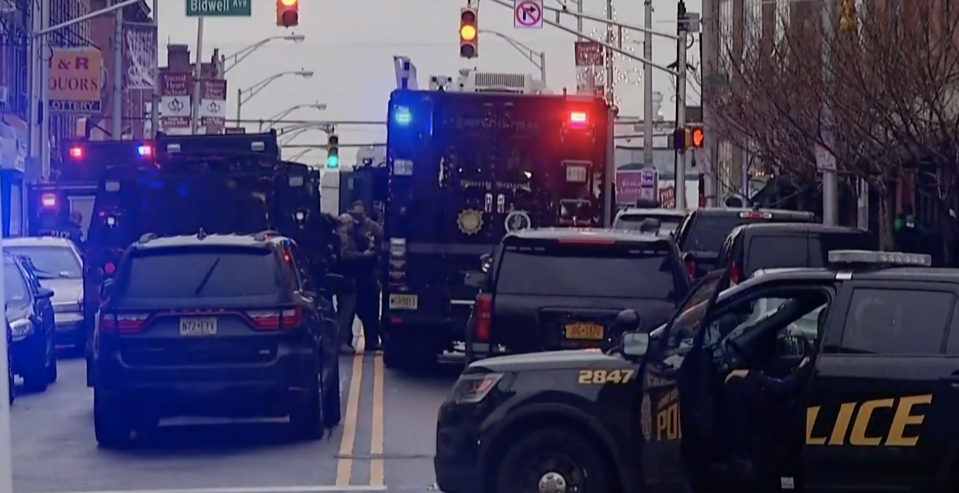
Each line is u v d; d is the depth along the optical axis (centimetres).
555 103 5709
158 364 4047
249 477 3716
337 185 14275
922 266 2709
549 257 4219
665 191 17762
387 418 4781
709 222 6862
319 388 4266
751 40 9831
